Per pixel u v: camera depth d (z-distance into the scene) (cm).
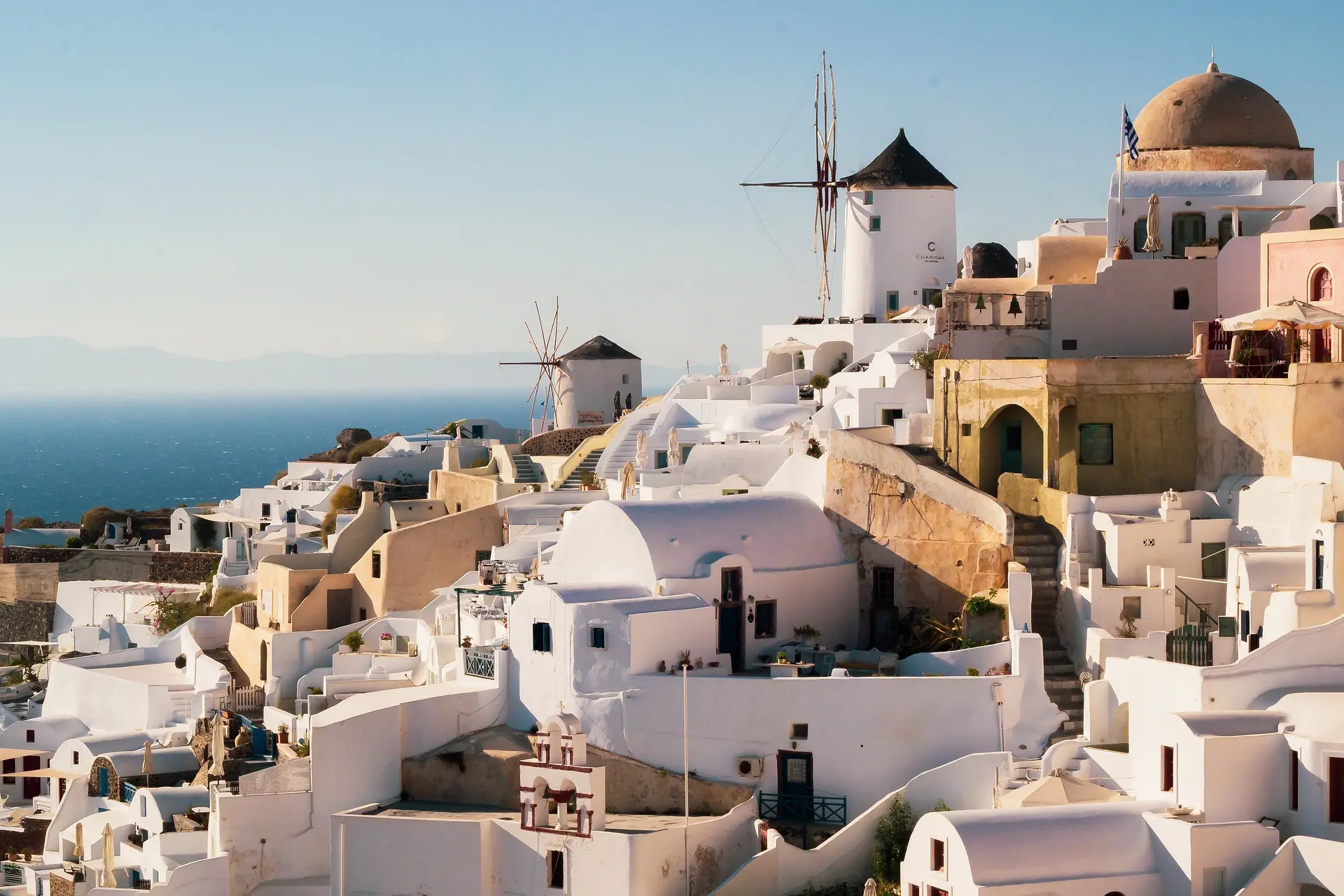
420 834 4809
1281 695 4191
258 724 6359
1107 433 5462
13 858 6506
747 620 5256
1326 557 4447
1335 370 5131
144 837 5638
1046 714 4741
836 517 5609
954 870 3947
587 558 5419
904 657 5244
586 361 10894
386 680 6022
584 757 4738
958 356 6353
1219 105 6744
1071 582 5081
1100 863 3938
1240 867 3878
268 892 5119
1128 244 6391
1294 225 6262
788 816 4778
